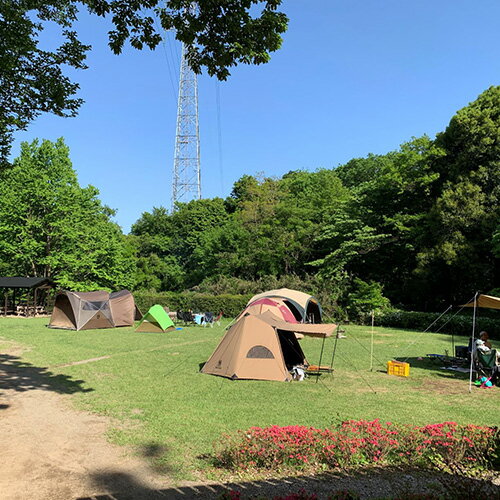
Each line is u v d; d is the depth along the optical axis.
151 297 33.66
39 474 5.33
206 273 39.69
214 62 6.72
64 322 23.44
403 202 30.06
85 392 9.52
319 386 10.39
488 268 23.62
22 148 31.98
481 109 25.28
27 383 10.34
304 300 19.84
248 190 41.38
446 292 27.02
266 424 7.30
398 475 5.25
